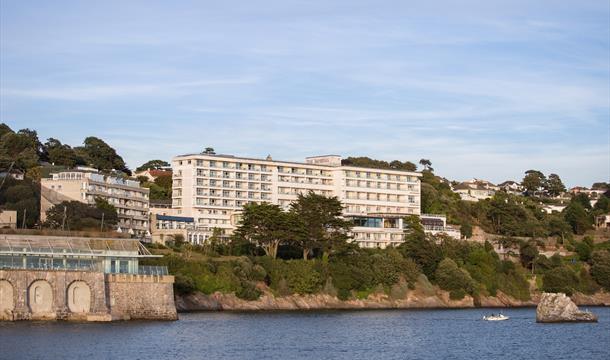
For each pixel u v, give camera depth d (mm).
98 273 178375
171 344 155125
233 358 144125
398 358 152375
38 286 172875
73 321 174625
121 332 165250
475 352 163625
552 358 157250
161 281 190250
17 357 133000
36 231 194375
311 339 175500
